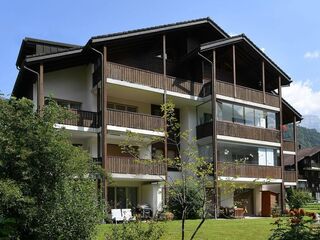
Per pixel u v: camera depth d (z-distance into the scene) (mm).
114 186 25141
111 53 25469
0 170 9383
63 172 9727
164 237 12250
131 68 24375
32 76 23641
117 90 24812
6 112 9734
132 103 26844
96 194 10547
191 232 14609
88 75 25016
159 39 27203
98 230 10492
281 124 31594
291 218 8789
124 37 23953
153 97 26500
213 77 27344
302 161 57250
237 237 14242
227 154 28438
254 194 30922
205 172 10320
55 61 23359
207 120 28953
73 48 22922
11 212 9312
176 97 26672
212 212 22516
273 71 31422
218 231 15172
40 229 9305
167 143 24562
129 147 13523
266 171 29672
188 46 28469
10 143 9312
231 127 28016
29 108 9992
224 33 29203
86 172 10445
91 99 24578
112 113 23203
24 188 9305
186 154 11367
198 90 27766
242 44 29172
